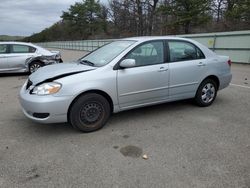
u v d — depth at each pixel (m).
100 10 67.38
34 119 4.06
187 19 33.56
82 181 2.95
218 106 5.78
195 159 3.43
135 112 5.37
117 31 53.38
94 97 4.24
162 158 3.46
